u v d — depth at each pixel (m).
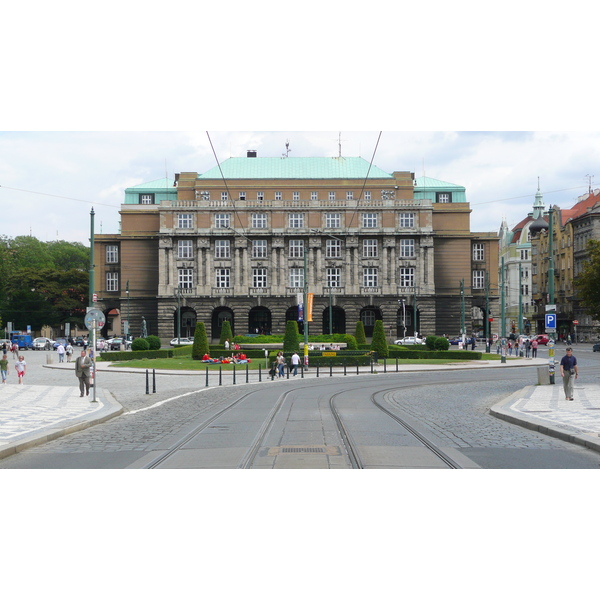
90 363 31.33
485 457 15.22
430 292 104.19
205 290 103.50
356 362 56.38
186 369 56.16
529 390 33.56
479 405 27.67
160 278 103.56
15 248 134.38
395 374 50.72
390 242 104.12
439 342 73.69
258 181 106.44
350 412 24.67
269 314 108.38
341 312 109.06
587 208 117.94
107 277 111.31
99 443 17.73
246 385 40.34
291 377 48.22
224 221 104.25
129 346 94.94
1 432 18.88
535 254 142.25
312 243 104.31
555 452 15.97
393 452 15.74
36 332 140.25
